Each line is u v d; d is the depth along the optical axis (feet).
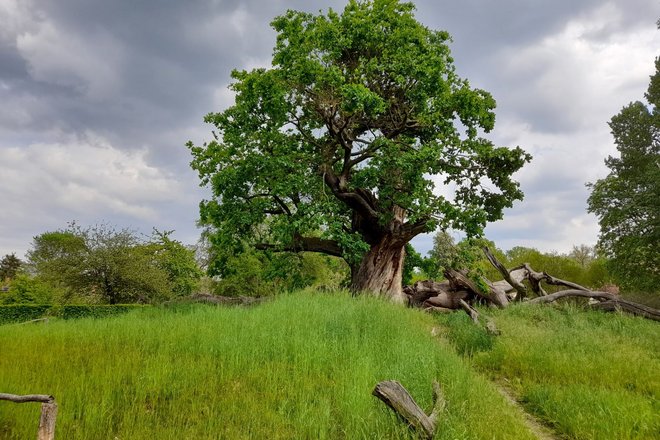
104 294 101.24
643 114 110.83
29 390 20.08
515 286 77.25
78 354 27.68
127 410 18.85
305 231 62.90
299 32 64.34
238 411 19.38
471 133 71.61
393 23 66.69
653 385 26.78
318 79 60.64
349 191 66.59
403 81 62.95
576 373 29.50
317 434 17.38
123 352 28.19
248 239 72.90
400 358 26.40
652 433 19.12
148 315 55.31
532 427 21.58
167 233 135.85
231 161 69.36
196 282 139.85
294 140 69.77
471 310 53.16
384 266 68.13
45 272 103.60
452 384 22.79
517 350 35.14
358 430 17.24
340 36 65.16
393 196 65.67
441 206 62.80
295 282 73.87
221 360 26.94
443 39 71.67
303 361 26.35
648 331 48.37
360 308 41.96
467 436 17.03
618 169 114.52
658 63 102.53
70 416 17.79
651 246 94.68
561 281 79.25
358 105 56.18
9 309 94.53
